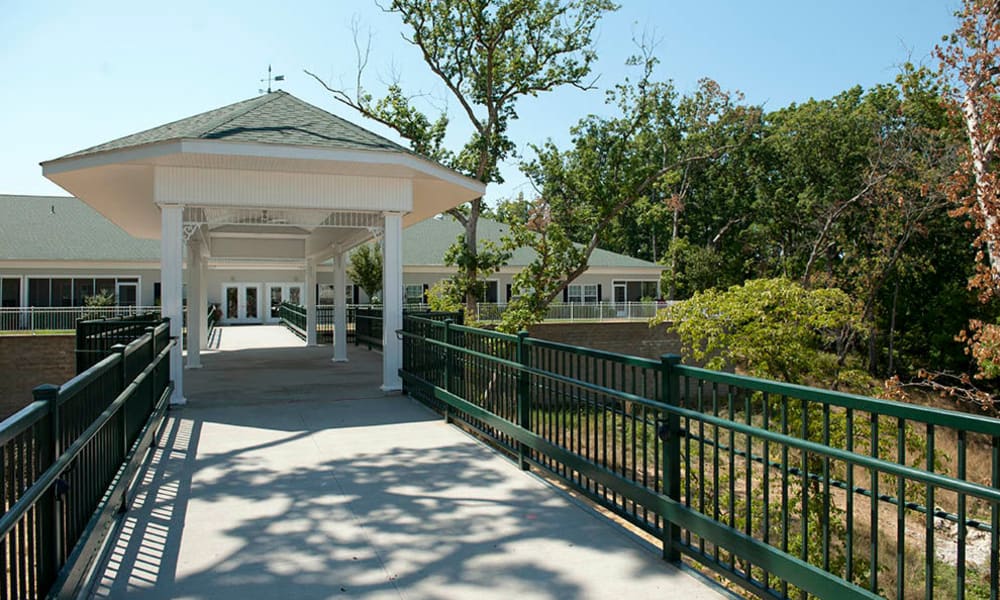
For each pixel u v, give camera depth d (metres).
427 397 9.38
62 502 3.21
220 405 9.60
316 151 9.26
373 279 30.42
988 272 13.62
